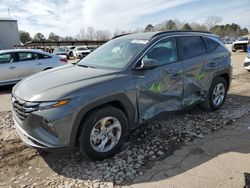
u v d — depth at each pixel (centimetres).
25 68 897
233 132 424
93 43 4866
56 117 291
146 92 369
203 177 300
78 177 306
